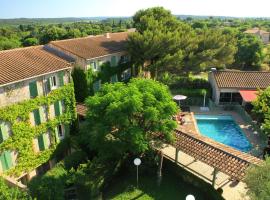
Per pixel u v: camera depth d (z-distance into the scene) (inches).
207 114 1897.1
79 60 1738.4
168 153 1369.3
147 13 2365.9
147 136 1163.3
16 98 1123.9
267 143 1413.6
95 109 1117.1
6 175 1138.0
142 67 2240.4
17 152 1176.8
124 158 1243.8
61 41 1839.3
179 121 1724.9
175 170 1208.2
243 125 1726.1
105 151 1133.7
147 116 1061.1
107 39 2235.5
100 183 1098.1
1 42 4119.1
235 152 1132.5
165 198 1087.6
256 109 1583.4
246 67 3329.2
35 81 1197.1
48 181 1032.8
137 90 1127.0
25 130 1184.2
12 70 1141.1
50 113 1312.7
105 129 1083.3
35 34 5654.5
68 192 1075.9
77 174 1101.7
